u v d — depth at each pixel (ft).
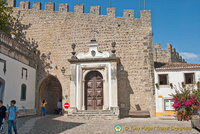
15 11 81.92
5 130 37.70
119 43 74.02
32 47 78.64
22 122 49.70
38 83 75.72
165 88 68.23
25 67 67.05
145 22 75.15
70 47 76.23
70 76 68.49
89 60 67.05
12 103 32.73
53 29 78.59
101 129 39.29
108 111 61.87
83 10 78.64
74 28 77.36
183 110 55.67
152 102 68.23
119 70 71.82
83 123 48.34
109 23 75.97
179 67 67.87
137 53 72.69
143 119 59.52
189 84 66.49
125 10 76.38
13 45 60.34
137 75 71.05
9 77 56.34
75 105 65.16
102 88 67.00
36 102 74.38
